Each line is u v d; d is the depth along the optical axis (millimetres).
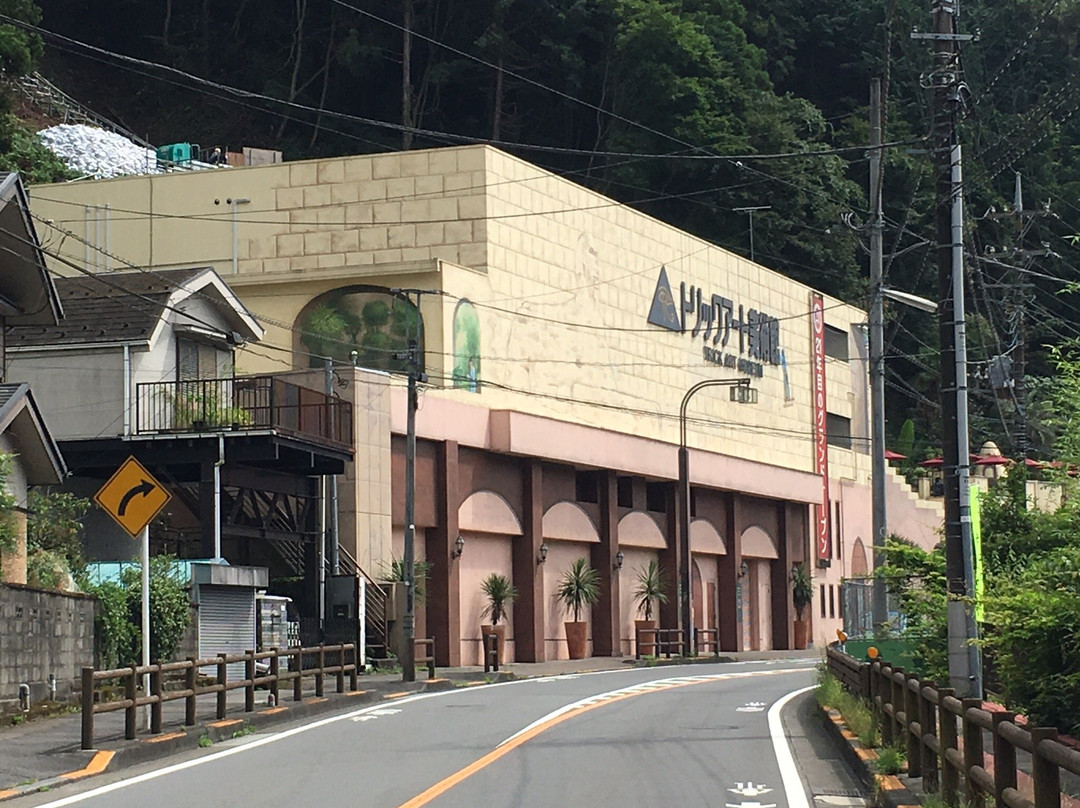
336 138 81438
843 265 79125
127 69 82875
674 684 33688
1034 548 23312
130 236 49844
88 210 50250
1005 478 24453
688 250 60062
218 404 35812
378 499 41156
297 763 18172
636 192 78188
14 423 26609
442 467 44281
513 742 20328
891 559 25719
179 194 49562
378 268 45750
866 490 77500
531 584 48281
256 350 46750
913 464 82562
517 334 49000
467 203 47781
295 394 37719
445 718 24250
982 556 22906
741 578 63062
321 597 38250
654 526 56250
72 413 34938
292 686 30438
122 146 67438
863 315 78000
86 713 18391
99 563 30938
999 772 9820
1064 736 15898
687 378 59469
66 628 24500
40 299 29484
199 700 26062
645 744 20031
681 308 59094
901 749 15547
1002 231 53281
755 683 33969
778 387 67375
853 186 81062
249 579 31891
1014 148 29391
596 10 78875
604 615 52375
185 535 38250
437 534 44250
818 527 70625
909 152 30250
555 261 51250
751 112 78875
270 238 48812
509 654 47906
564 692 30844
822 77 90062
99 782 16672
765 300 66562
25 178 57781
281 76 82562
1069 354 19547
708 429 60875
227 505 38438
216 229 49125
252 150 58406
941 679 21906
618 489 54656
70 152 64500
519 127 81500
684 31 76375
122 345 34844
